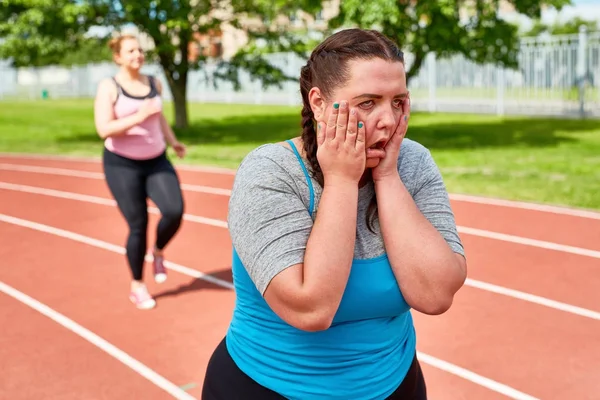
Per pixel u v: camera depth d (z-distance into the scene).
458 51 15.53
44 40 16.30
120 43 4.79
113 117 4.76
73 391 3.80
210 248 6.88
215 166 12.44
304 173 1.62
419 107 26.52
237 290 1.72
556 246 6.60
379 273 1.62
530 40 22.42
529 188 9.34
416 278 1.60
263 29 19.33
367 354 1.66
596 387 3.69
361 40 1.55
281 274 1.51
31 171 12.80
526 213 8.00
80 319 4.93
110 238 7.52
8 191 10.79
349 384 1.66
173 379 3.92
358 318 1.64
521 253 6.38
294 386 1.66
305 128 1.65
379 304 1.62
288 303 1.51
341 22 15.05
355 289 1.60
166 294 5.46
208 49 20.36
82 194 10.34
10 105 32.19
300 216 1.57
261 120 22.92
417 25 15.02
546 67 22.23
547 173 10.54
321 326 1.52
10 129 20.67
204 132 19.05
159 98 4.90
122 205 4.94
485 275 5.73
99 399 3.70
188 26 17.41
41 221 8.51
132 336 4.57
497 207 8.35
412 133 17.14
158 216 8.69
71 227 8.12
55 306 5.24
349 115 1.53
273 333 1.65
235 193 1.63
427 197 1.74
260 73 18.98
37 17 15.57
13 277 6.08
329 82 1.55
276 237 1.54
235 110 27.53
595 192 8.88
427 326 4.57
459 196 9.05
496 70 23.59
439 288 1.60
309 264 1.51
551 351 4.15
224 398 1.76
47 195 10.34
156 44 18.17
